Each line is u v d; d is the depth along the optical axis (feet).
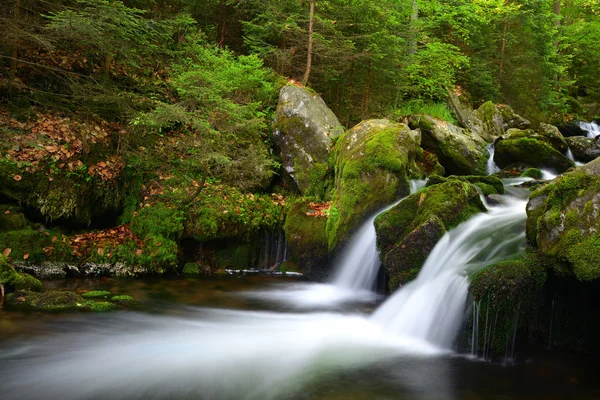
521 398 11.39
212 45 32.78
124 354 13.62
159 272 22.85
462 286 14.98
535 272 14.16
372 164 23.20
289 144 27.71
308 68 31.65
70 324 15.58
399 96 40.19
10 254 19.51
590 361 13.84
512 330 14.14
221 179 26.86
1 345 13.57
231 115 24.38
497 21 53.01
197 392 11.38
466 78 51.67
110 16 21.43
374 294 21.18
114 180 23.85
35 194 21.02
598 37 70.59
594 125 55.26
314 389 11.70
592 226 12.60
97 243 22.15
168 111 21.03
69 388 11.35
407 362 13.71
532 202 15.78
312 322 17.43
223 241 25.39
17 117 23.32
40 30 23.93
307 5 33.09
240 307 19.02
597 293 13.46
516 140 35.37
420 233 17.88
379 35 32.04
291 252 25.80
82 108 25.61
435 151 36.09
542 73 56.59
